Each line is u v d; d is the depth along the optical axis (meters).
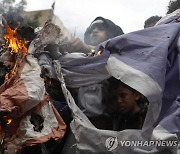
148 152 2.04
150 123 2.10
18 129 2.16
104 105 2.46
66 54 2.77
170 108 2.18
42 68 2.57
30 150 2.28
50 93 2.60
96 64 2.51
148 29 2.43
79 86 2.57
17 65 2.40
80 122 2.24
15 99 2.09
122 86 2.33
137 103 2.29
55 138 2.20
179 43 2.40
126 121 2.36
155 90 2.07
